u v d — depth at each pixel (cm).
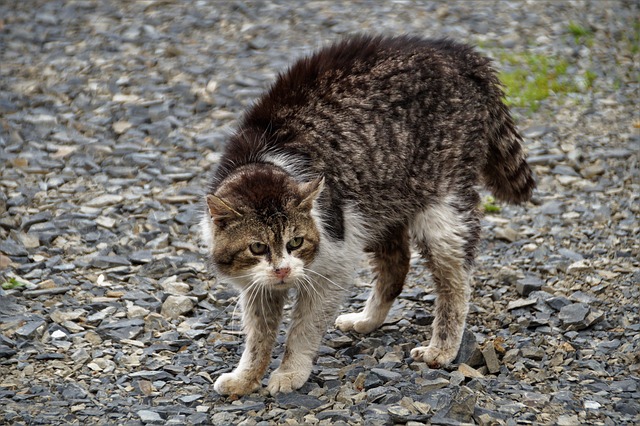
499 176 897
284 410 711
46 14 1719
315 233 737
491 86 857
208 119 1330
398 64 815
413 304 924
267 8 1767
